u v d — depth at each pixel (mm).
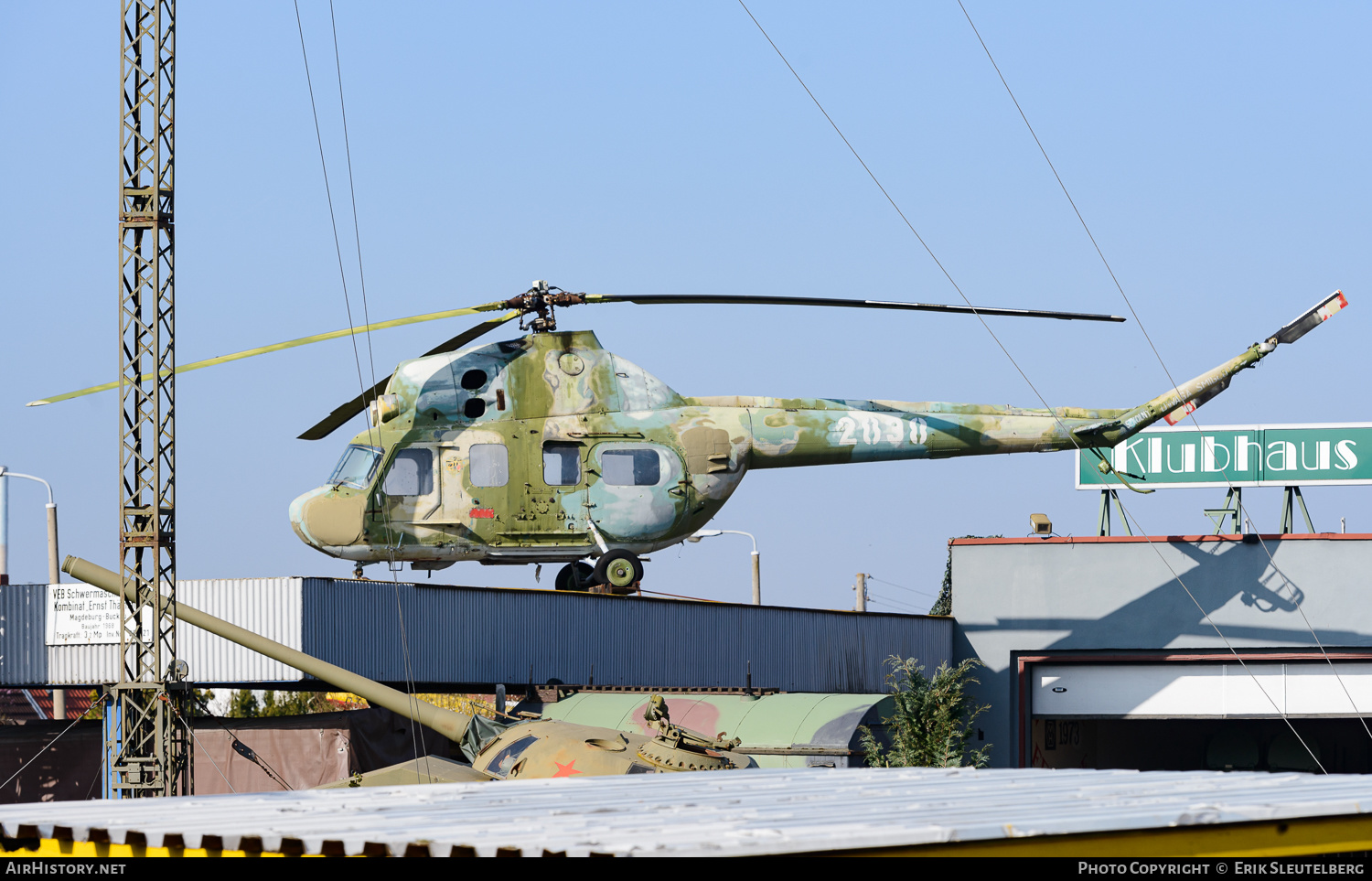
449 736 27312
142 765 30609
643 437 35375
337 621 31500
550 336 35562
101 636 32906
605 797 12055
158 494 32219
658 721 25141
